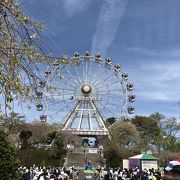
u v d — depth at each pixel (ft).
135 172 136.56
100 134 321.73
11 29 30.32
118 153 277.23
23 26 30.40
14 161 43.19
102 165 262.26
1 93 30.81
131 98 301.84
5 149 42.19
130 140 323.78
